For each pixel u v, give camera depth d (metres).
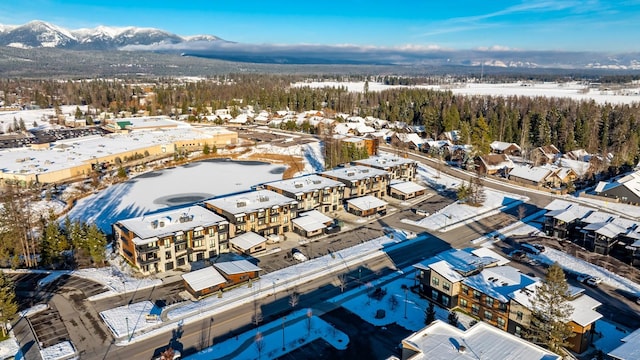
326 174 114.88
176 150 167.88
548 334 50.97
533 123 178.38
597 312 55.88
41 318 59.03
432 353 41.25
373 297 65.25
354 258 78.75
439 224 96.12
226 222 80.12
